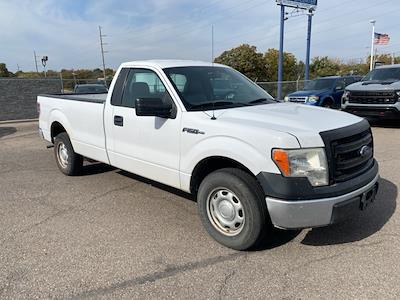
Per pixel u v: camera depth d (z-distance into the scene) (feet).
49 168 23.39
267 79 157.69
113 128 16.53
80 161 20.77
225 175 11.88
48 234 13.60
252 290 9.97
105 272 10.96
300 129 11.21
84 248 12.48
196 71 15.43
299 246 12.32
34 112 60.03
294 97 47.11
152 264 11.39
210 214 12.75
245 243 11.75
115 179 20.45
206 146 12.36
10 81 56.80
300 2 87.81
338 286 10.01
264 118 12.34
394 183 18.44
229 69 17.34
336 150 11.14
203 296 9.77
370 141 13.19
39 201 17.17
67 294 9.90
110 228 14.06
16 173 22.31
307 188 10.66
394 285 9.95
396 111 34.60
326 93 46.03
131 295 9.84
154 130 14.38
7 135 39.73
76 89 59.67
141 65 15.72
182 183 13.66
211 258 11.70
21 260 11.71
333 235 13.01
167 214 15.38
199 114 13.02
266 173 10.89
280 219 10.92
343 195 10.98
